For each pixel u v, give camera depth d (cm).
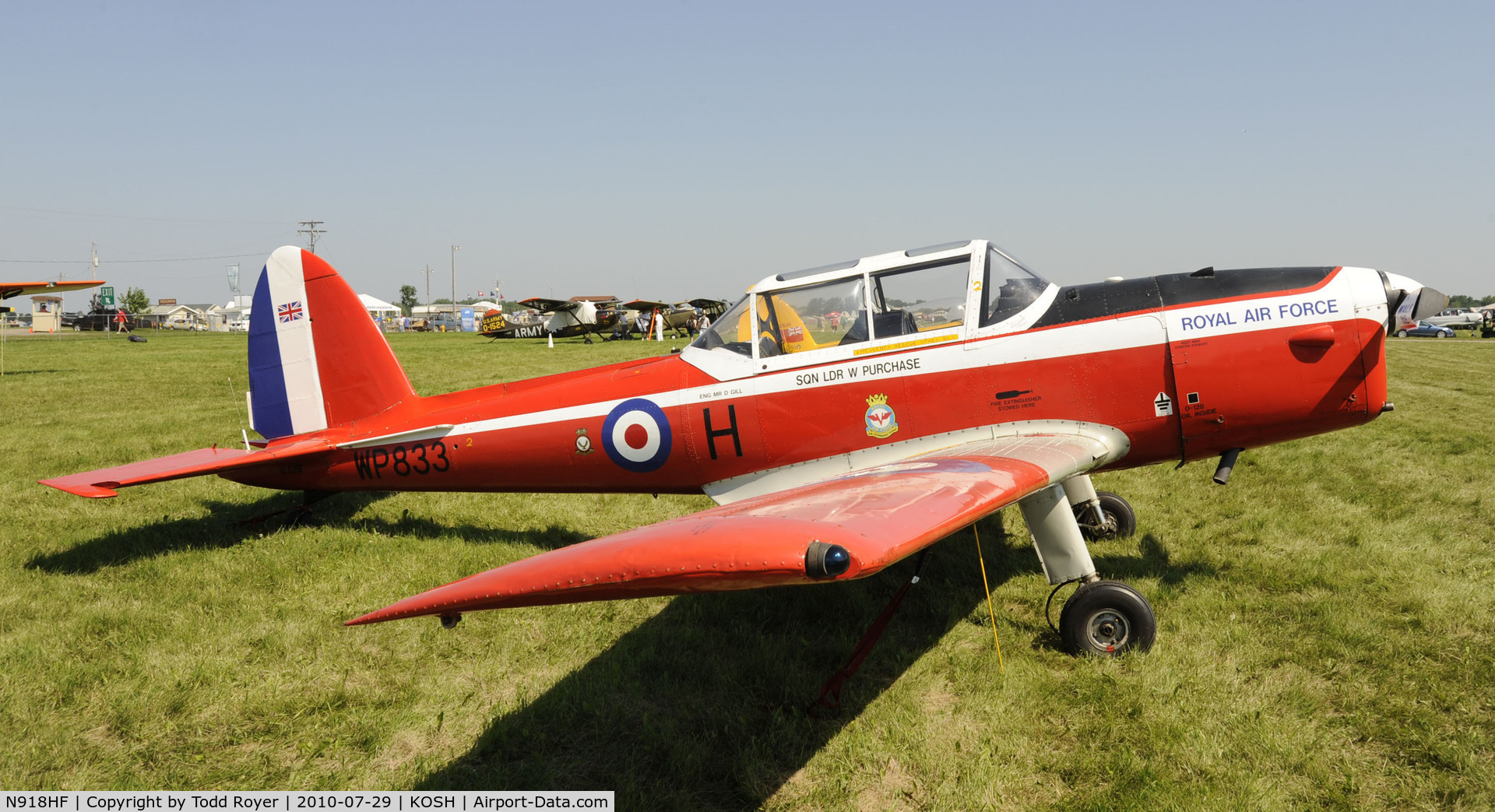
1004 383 468
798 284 498
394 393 612
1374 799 286
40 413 1273
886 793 302
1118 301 468
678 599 470
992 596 481
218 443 998
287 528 620
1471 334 4656
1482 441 880
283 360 628
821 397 492
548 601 272
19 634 427
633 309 4447
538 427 553
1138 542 564
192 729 348
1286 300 453
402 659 405
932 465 400
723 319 525
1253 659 382
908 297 485
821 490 373
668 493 548
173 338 5069
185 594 482
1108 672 377
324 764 327
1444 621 413
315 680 386
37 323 7862
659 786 308
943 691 373
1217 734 324
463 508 694
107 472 555
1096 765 307
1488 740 313
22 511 668
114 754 330
